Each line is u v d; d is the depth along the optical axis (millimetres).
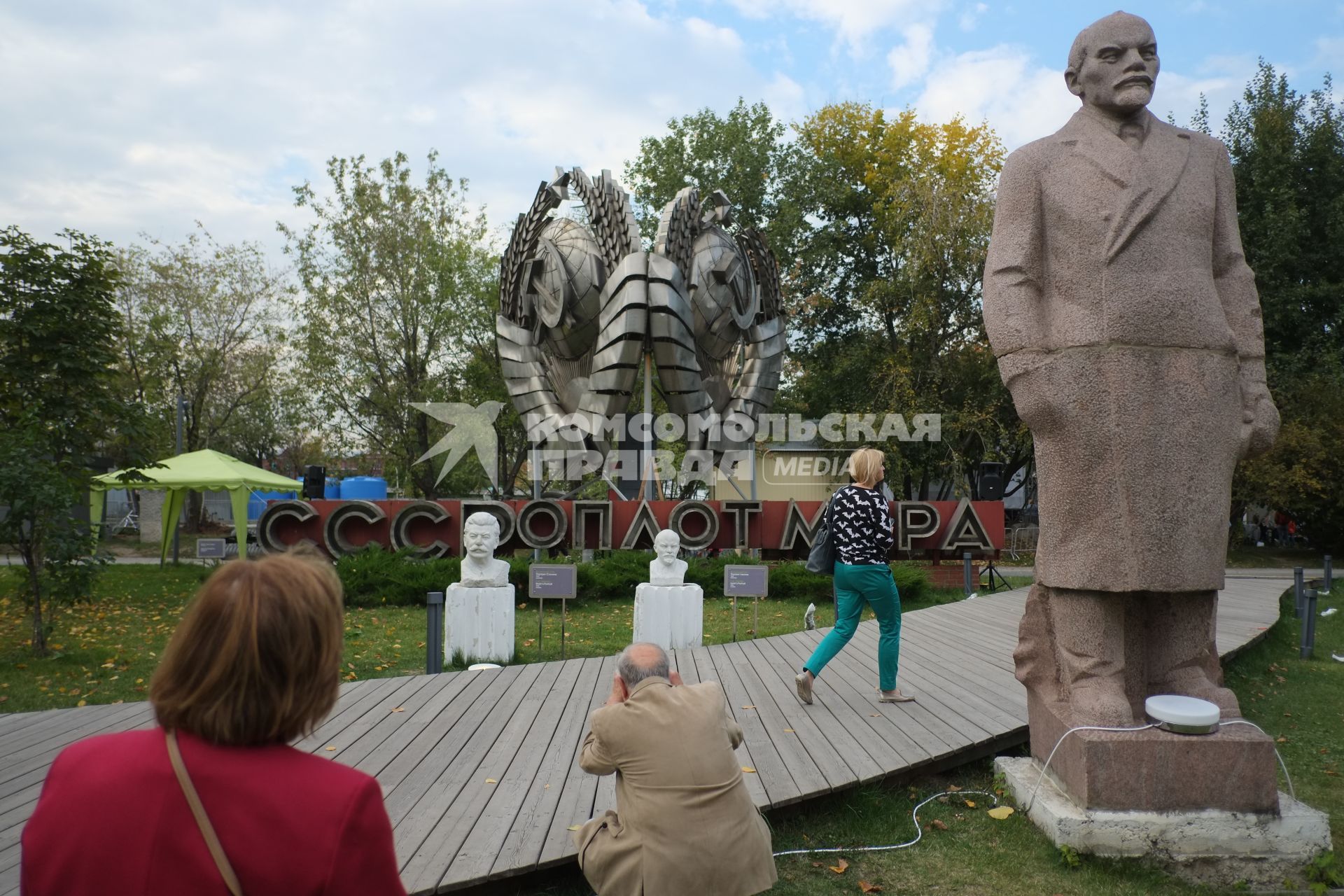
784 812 4508
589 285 18375
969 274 27688
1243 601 13219
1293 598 15133
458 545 15258
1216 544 4051
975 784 5047
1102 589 4055
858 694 6512
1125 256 4066
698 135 35125
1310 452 24062
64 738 5438
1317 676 9117
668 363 17812
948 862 4027
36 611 9375
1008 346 4273
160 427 31641
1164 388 4012
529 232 19453
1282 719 7238
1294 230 26734
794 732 5531
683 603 9438
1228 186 4363
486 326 36156
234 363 36625
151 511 32375
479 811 4188
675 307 17594
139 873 1299
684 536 16078
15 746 5250
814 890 3779
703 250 18734
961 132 32562
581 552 15766
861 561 6012
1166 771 3906
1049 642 4535
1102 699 4098
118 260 32938
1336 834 4512
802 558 16938
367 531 15031
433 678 7141
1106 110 4293
